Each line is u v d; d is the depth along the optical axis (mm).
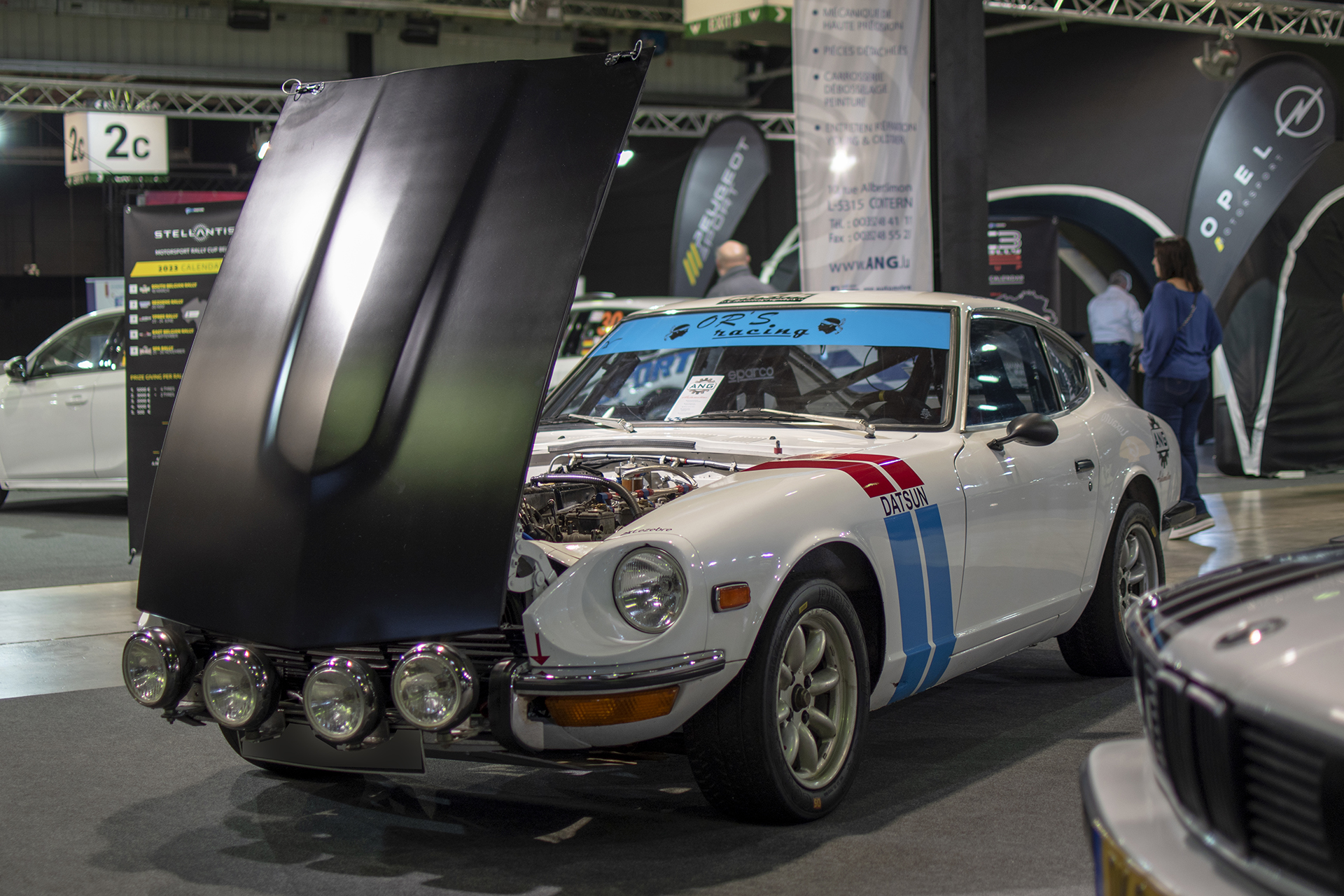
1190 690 1610
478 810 3113
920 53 6715
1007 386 3889
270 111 17938
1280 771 1475
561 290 2715
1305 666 1511
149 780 3406
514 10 15195
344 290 2922
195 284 6473
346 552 2662
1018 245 13133
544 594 2600
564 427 3947
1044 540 3746
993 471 3516
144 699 2891
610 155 2801
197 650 2943
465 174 2926
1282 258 11625
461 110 3018
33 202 20609
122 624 5531
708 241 15914
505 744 2594
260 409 2877
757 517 2771
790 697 2879
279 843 2895
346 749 2752
